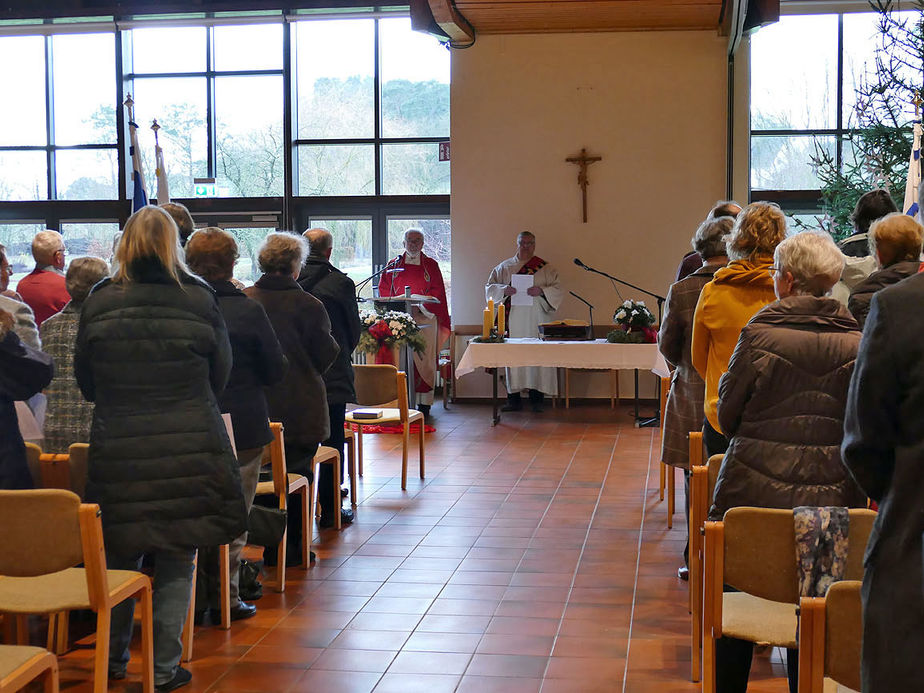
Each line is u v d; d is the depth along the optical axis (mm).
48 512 2975
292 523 5031
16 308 4102
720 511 3135
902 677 1915
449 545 5449
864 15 11383
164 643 3543
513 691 3523
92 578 3039
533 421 9953
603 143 11102
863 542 2598
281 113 12484
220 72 12508
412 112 12352
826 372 3043
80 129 12672
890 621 1938
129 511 3359
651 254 11109
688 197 11047
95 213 12719
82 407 4289
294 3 12039
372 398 6984
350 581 4820
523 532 5711
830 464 3031
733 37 10055
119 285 3445
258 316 4102
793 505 3035
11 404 3598
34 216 12781
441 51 12266
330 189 12508
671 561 5121
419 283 10578
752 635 2764
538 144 11188
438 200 12312
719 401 3188
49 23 12453
